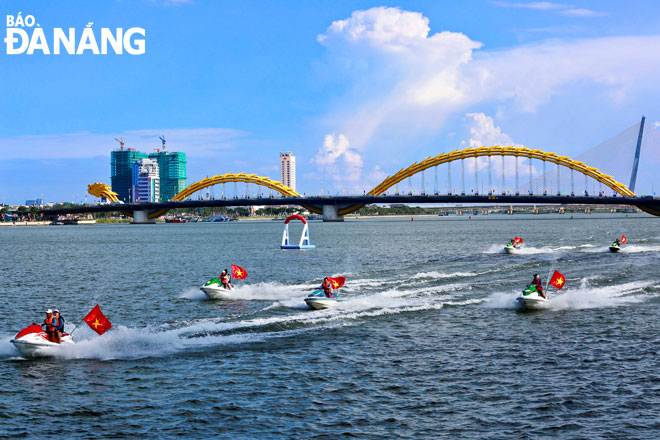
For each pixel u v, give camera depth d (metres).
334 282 41.91
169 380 25.48
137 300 46.44
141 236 177.62
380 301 42.91
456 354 29.17
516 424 20.92
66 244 133.38
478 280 54.50
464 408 22.33
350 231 193.88
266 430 20.55
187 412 22.09
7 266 76.62
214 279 46.66
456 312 39.16
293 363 27.70
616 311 39.56
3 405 22.84
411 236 152.38
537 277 41.78
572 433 20.20
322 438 19.94
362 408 22.38
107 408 22.53
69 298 48.03
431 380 25.33
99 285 56.09
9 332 35.31
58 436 20.22
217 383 25.05
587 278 55.19
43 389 24.53
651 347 30.33
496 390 24.11
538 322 36.25
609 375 25.84
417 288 49.44
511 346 30.64
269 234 181.75
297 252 96.75
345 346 30.59
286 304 42.50
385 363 27.66
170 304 44.22
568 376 25.75
